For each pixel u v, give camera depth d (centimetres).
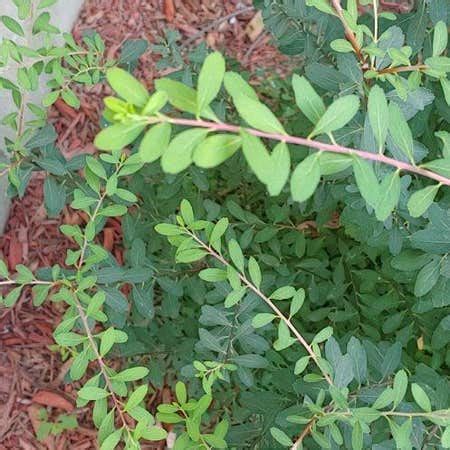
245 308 62
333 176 55
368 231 70
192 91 33
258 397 69
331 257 98
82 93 122
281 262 92
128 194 64
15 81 96
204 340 62
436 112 71
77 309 59
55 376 108
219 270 56
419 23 64
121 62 72
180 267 86
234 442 68
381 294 91
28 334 110
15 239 114
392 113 41
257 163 31
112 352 95
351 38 53
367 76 52
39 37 103
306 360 53
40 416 106
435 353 81
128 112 31
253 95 35
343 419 50
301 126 84
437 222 52
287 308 89
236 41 127
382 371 59
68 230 64
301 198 34
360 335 87
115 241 113
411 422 48
